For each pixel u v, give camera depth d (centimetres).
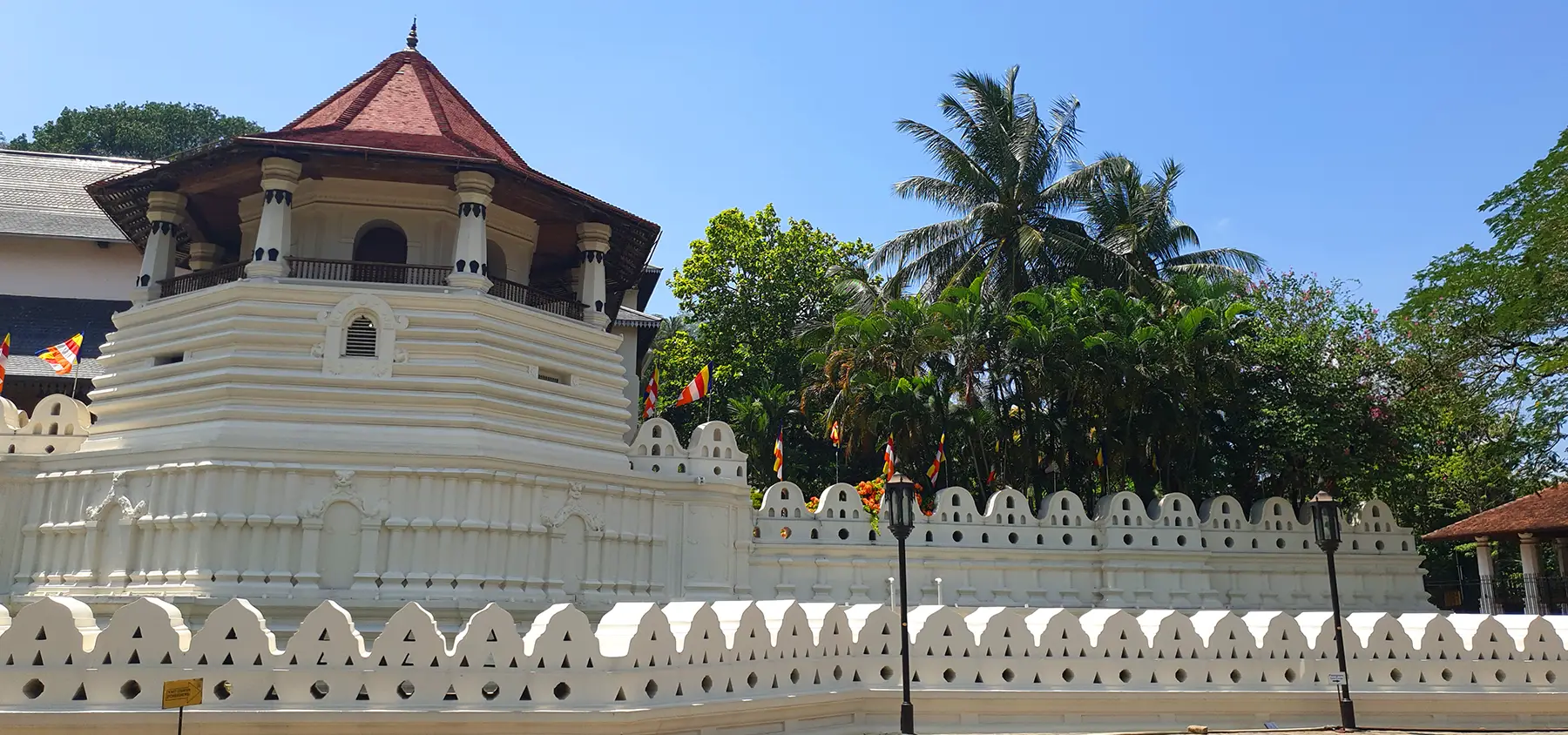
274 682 1264
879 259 4028
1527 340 2764
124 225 3017
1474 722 1747
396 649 1301
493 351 2512
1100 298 3144
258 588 2152
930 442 3297
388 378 2417
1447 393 2873
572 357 2725
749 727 1449
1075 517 2861
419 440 2369
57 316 3888
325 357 2412
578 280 3083
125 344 2633
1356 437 2936
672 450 2711
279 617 2125
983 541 2788
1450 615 1923
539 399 2580
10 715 1176
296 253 2689
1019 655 1672
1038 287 3597
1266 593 2892
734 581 2612
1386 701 1722
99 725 1193
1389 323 2956
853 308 4119
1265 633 1752
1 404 2561
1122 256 3797
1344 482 3127
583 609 2331
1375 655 1770
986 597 2733
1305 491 3281
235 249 3186
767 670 1517
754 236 4950
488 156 2658
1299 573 2927
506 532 2306
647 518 2577
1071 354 2962
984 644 1669
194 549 2177
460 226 2575
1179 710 1669
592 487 2469
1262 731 1642
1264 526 2942
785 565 2669
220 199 2823
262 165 2523
